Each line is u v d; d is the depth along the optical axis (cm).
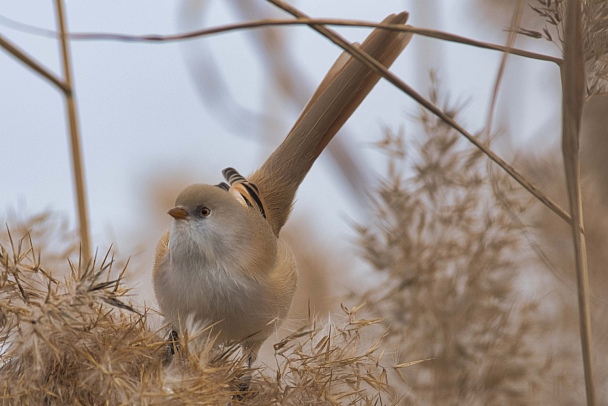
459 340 741
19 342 508
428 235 770
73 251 697
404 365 662
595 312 765
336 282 918
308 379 585
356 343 607
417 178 781
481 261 757
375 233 784
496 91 655
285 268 788
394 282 763
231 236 743
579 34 532
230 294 731
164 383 507
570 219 550
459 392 726
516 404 726
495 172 757
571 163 539
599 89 538
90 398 520
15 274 537
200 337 710
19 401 518
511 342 741
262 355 782
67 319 514
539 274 780
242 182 827
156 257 766
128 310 574
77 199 715
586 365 538
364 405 611
